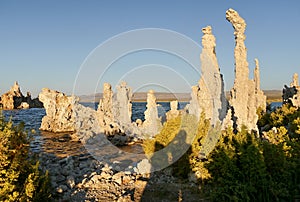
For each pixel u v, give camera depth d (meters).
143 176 12.31
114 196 9.91
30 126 39.53
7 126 7.54
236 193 8.79
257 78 25.67
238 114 14.12
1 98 76.44
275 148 9.92
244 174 9.24
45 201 8.09
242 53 14.47
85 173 12.97
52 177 11.26
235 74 14.71
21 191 7.38
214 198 9.18
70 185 10.63
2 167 7.06
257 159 9.10
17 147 7.63
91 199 9.59
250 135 10.84
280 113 23.30
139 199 9.66
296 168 9.93
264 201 8.86
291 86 33.31
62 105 36.53
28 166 8.01
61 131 35.19
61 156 18.44
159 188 10.71
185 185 10.95
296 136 14.33
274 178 9.42
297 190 9.32
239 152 9.80
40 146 23.73
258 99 25.38
